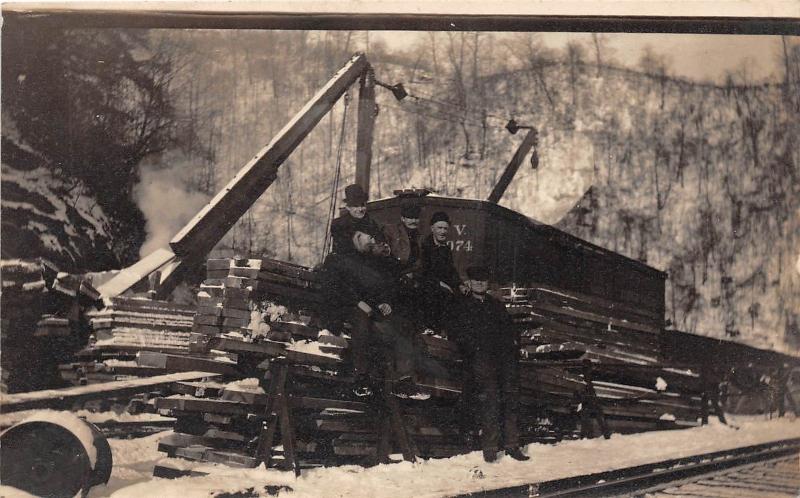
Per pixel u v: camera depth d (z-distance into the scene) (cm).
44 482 536
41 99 845
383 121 966
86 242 877
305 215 957
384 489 603
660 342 1099
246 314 623
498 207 887
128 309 812
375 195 961
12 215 824
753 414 1188
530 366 891
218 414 635
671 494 713
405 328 710
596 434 972
